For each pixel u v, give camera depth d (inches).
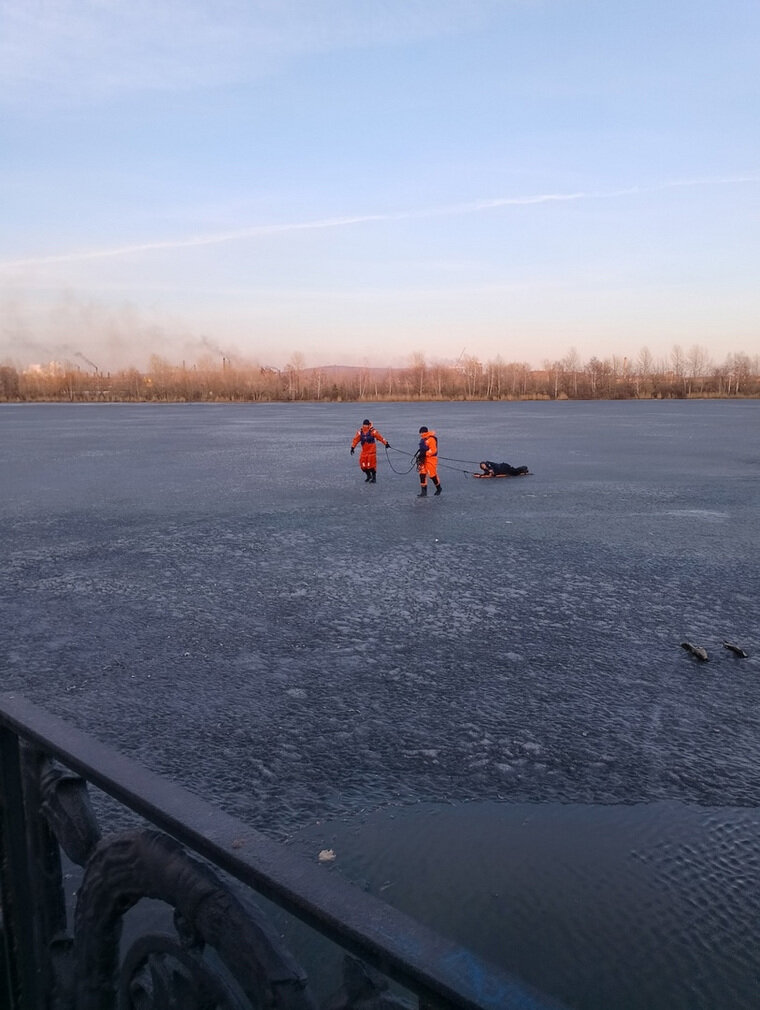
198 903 53.8
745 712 250.4
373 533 575.2
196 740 229.8
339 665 293.4
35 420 2920.8
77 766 64.1
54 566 468.4
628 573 443.5
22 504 738.8
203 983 55.4
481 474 952.9
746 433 1909.4
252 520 636.7
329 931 44.7
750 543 533.0
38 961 74.9
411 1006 47.8
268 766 213.9
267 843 51.5
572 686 271.7
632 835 181.8
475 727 238.7
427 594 397.4
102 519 645.3
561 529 590.2
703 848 176.9
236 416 3208.7
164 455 1310.3
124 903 61.7
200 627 342.3
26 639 327.3
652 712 250.1
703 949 145.6
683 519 637.9
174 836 55.1
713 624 345.1
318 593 400.5
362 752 222.4
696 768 213.8
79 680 278.7
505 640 323.0
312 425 2383.1
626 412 3454.7
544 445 1525.6
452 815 190.2
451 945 42.2
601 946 146.4
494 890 162.7
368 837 181.3
